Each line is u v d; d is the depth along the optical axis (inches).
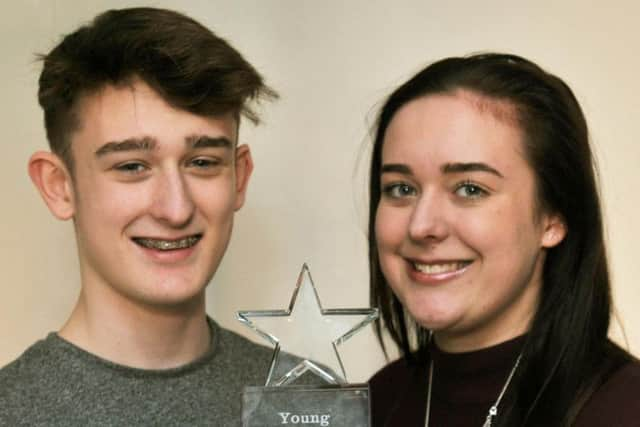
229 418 52.2
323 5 73.7
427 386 56.0
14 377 49.9
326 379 50.2
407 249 49.9
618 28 71.2
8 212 73.3
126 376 50.9
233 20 73.9
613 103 71.6
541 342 50.5
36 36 72.9
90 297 51.8
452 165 47.5
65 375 50.3
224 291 75.3
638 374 47.6
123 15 50.1
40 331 73.8
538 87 49.3
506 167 47.9
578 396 48.4
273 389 47.2
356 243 74.2
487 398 51.5
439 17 72.7
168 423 50.9
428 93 49.4
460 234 48.1
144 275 49.3
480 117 47.9
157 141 47.7
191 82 47.3
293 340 50.4
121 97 47.6
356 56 73.6
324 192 74.4
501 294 49.3
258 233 75.0
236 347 56.7
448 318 49.3
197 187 49.3
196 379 52.9
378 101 73.3
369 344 76.2
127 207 48.3
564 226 51.0
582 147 50.6
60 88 48.8
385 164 50.2
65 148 50.1
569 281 51.0
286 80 74.1
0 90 72.8
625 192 71.7
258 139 74.4
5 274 73.5
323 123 74.1
